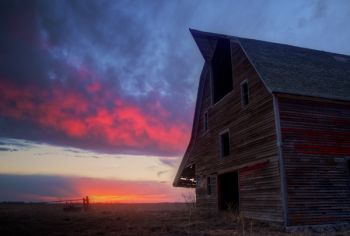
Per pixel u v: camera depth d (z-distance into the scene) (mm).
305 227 15844
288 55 22297
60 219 22984
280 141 16672
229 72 23906
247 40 22547
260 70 18609
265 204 17469
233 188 23281
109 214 28172
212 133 24734
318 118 17766
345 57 26406
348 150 17906
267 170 17500
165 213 27719
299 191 16297
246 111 20188
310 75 19906
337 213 16625
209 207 24078
